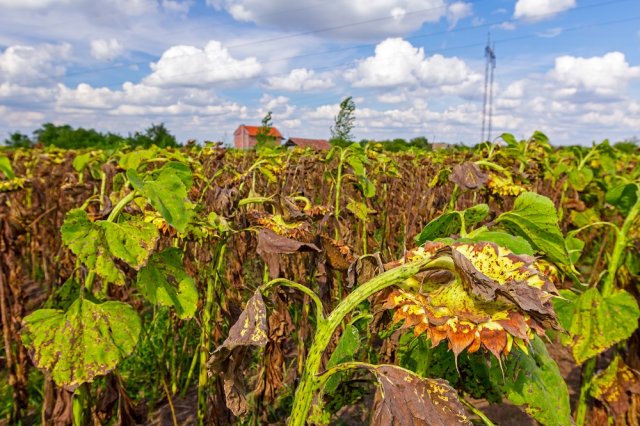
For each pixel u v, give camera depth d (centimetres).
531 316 94
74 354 150
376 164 567
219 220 230
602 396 262
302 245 203
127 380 378
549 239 156
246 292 359
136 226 163
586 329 238
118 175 325
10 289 328
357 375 340
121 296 294
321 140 1811
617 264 248
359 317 150
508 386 152
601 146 475
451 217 161
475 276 89
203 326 272
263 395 277
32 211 520
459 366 171
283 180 506
